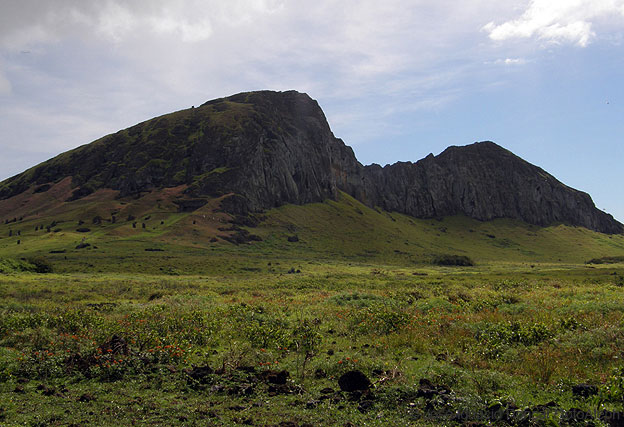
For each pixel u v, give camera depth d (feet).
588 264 525.75
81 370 33.09
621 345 35.17
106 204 546.26
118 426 22.48
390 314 52.80
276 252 448.24
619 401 24.54
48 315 56.08
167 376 31.81
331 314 64.75
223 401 26.63
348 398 26.86
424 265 464.24
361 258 479.41
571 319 45.52
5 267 213.66
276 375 30.71
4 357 35.78
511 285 140.87
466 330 45.34
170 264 306.76
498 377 28.86
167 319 52.90
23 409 24.85
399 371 31.01
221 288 155.12
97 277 213.87
